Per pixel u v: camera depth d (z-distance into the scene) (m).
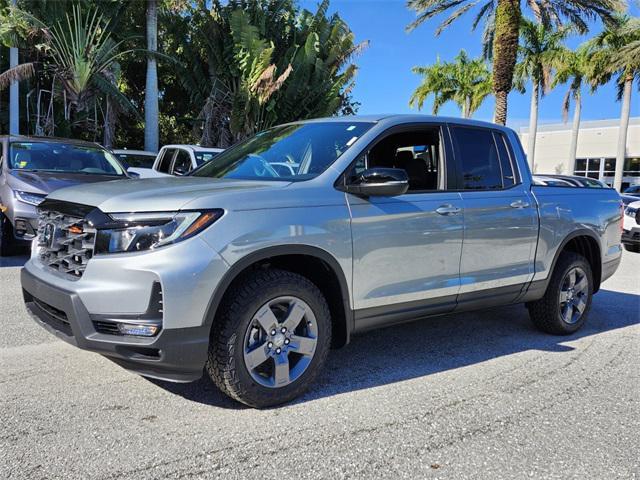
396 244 3.79
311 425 3.19
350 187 3.62
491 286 4.46
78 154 9.03
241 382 3.21
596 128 46.66
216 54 22.75
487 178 4.58
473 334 5.21
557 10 20.84
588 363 4.46
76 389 3.57
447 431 3.18
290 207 3.35
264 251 3.20
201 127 24.88
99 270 3.00
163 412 3.29
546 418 3.40
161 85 29.55
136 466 2.69
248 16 20.48
